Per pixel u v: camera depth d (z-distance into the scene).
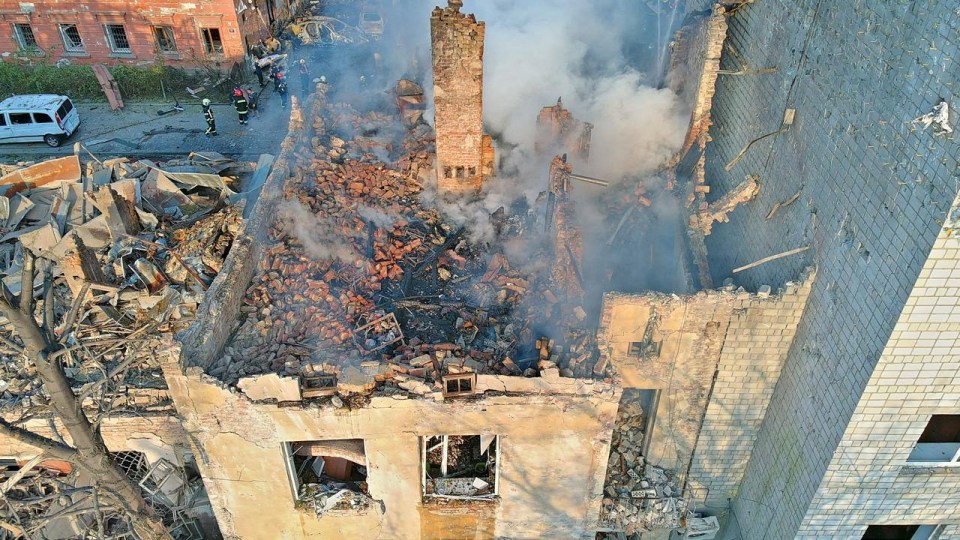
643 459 13.62
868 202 9.23
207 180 17.20
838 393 9.91
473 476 11.59
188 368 9.77
